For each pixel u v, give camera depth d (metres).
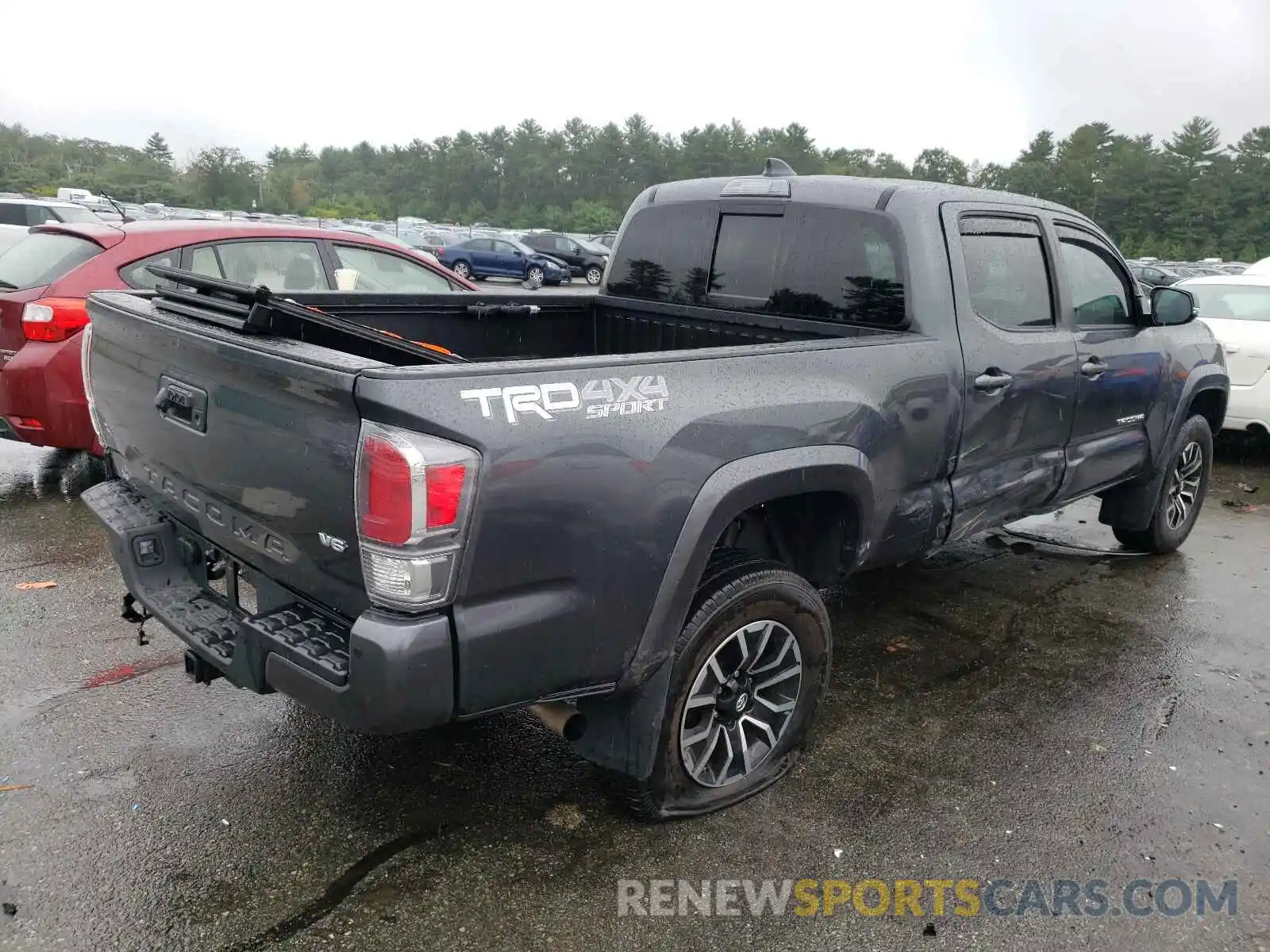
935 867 2.89
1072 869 2.90
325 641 2.42
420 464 2.12
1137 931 2.65
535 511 2.32
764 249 4.08
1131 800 3.27
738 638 2.95
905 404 3.36
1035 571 5.56
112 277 5.64
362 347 2.79
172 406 2.84
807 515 3.38
